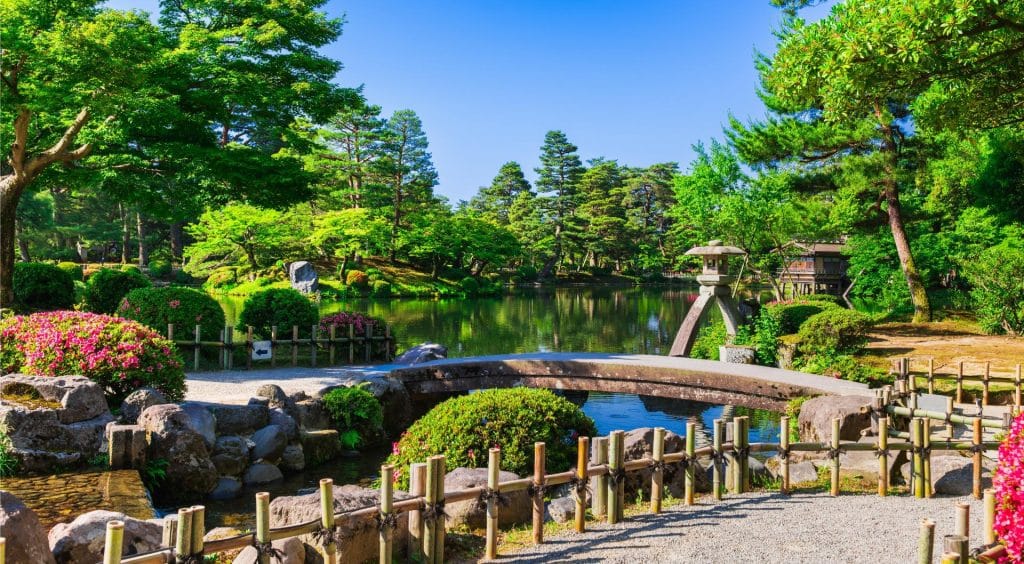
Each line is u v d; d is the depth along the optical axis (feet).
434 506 15.03
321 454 30.58
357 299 130.72
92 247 158.10
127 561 11.18
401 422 37.22
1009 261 59.41
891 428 24.72
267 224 128.88
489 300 138.82
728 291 53.01
